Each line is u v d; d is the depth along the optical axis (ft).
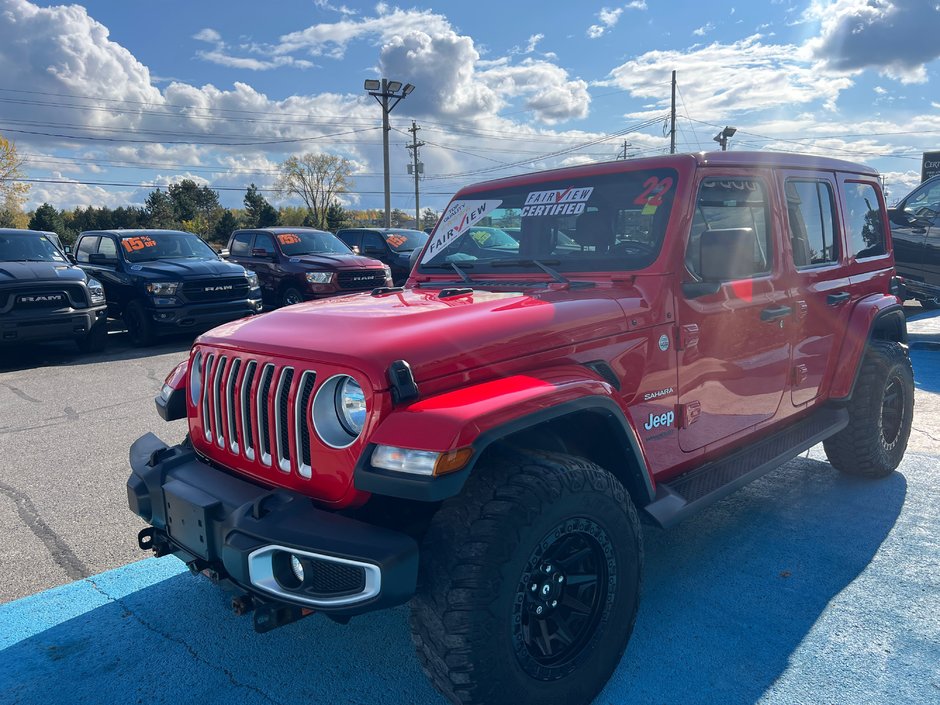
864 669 8.80
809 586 10.85
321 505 7.64
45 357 33.86
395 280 53.88
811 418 13.60
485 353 7.86
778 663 8.98
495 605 6.82
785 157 12.39
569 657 7.85
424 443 6.65
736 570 11.39
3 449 19.04
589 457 9.17
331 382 7.49
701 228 10.30
